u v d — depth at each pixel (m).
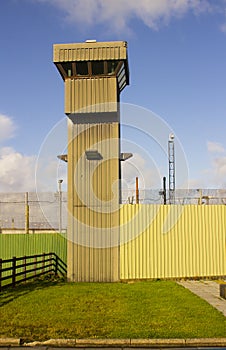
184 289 14.22
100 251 16.92
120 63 16.94
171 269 17.30
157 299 12.21
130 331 8.66
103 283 16.19
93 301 11.90
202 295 13.08
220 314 10.16
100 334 8.47
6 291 13.55
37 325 9.16
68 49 17.00
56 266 19.12
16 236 20.58
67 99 17.23
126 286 15.11
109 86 17.19
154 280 17.05
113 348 7.85
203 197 19.52
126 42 16.97
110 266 16.88
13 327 8.98
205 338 8.16
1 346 7.91
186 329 8.79
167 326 9.04
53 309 10.76
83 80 17.27
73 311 10.52
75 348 7.84
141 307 11.02
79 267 16.81
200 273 17.47
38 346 7.93
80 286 15.09
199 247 17.59
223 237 17.80
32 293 13.21
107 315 10.09
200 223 17.72
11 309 10.72
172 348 7.84
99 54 16.92
